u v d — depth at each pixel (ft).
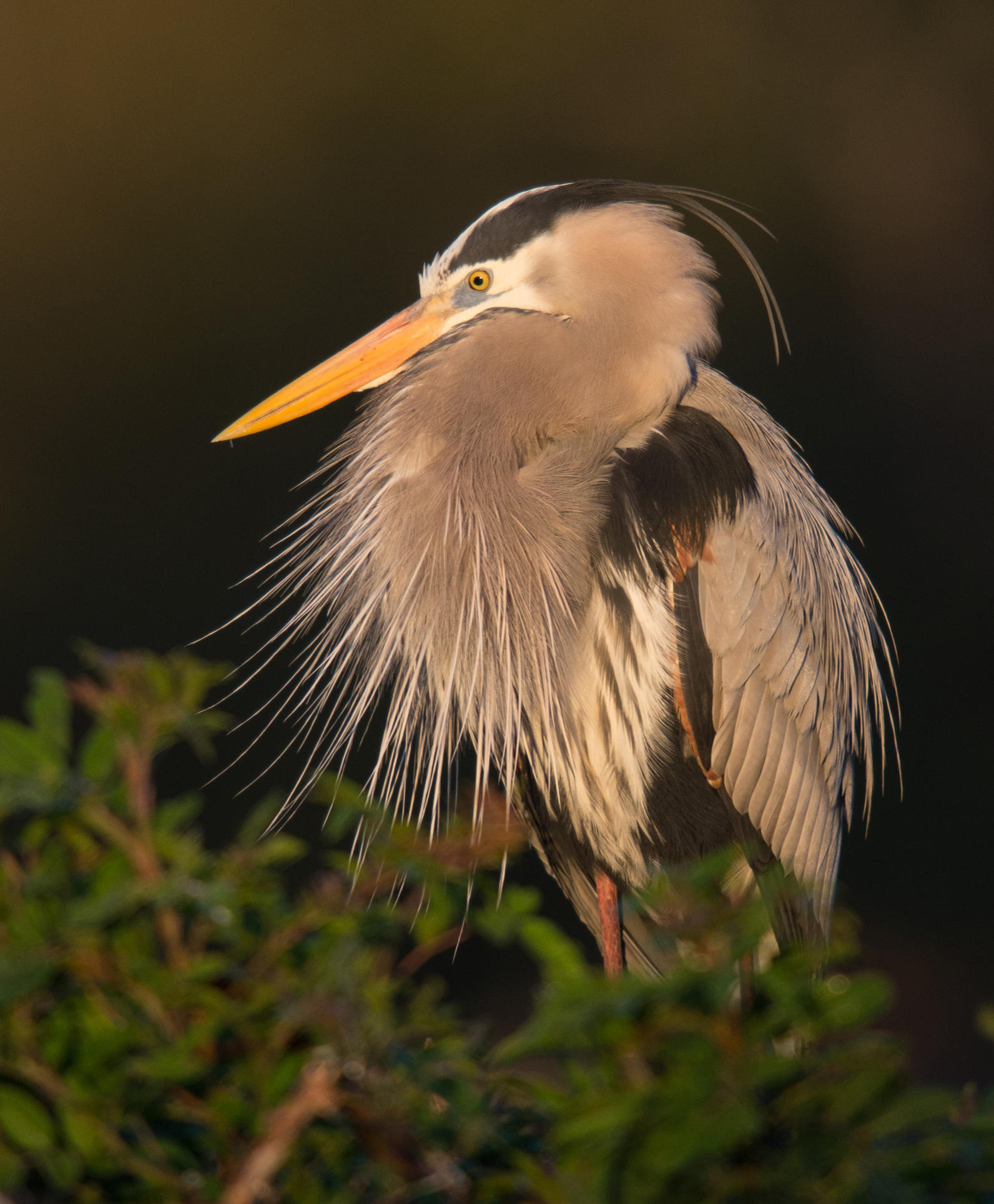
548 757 43.34
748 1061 27.25
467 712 43.16
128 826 31.14
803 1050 29.81
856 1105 27.27
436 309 43.55
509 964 48.19
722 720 43.24
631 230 43.27
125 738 31.17
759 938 29.45
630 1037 27.84
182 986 29.09
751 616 43.24
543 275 43.32
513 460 43.19
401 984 30.50
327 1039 29.25
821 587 43.47
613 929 43.42
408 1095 29.12
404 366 43.47
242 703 57.93
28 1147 28.60
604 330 43.24
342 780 34.50
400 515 43.21
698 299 43.27
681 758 43.32
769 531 43.29
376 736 46.39
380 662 43.19
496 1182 29.58
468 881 33.96
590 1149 27.68
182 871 29.94
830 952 29.07
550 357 43.21
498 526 43.14
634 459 43.24
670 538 43.21
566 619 43.19
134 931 29.96
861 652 43.68
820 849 43.45
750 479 43.29
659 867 43.19
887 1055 27.76
